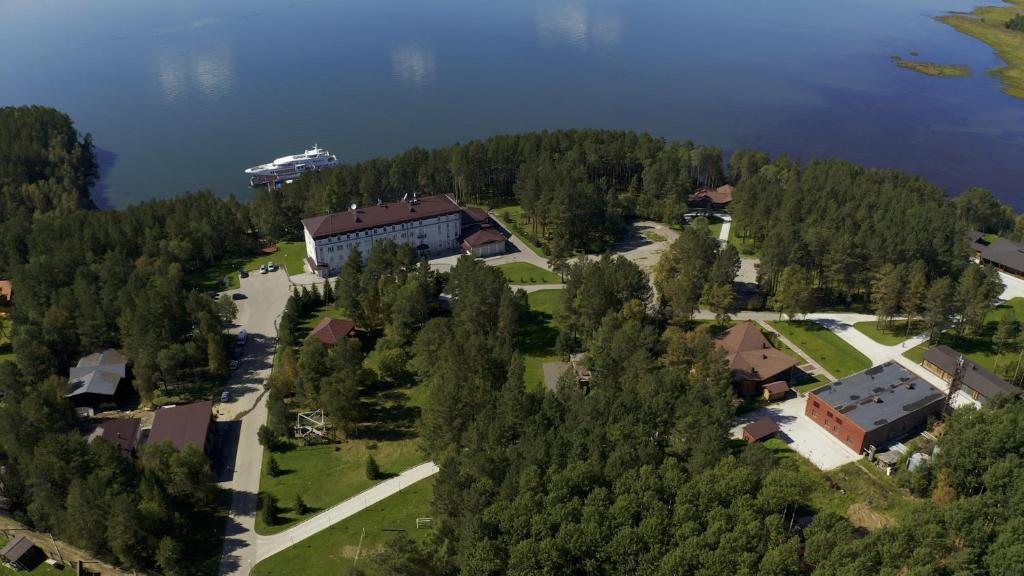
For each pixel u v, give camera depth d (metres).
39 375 172.50
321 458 154.50
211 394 177.62
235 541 131.88
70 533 122.38
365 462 152.50
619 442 124.06
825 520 108.12
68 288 195.00
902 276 191.12
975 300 184.38
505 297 182.00
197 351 180.12
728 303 191.75
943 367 172.38
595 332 176.00
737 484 112.56
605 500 113.00
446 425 140.12
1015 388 159.00
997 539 105.44
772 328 199.75
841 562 101.62
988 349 186.12
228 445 158.88
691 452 130.62
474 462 121.81
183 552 127.56
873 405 153.38
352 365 166.12
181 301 196.12
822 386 163.00
